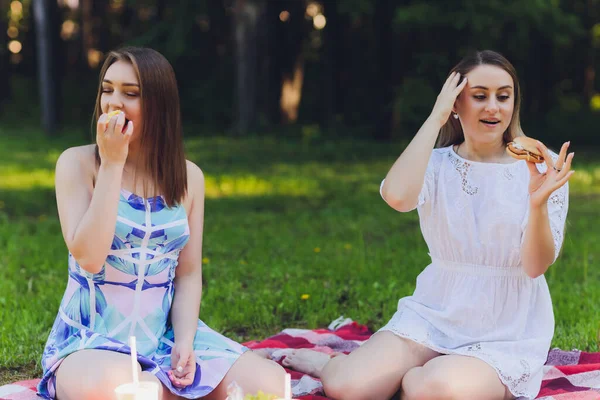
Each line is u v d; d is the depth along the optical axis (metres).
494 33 16.27
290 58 22.06
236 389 2.57
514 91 3.33
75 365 2.90
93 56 25.81
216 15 20.84
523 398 3.18
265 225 8.28
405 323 3.33
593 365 3.63
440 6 15.99
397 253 6.69
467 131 3.33
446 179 3.32
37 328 4.38
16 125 22.47
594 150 17.95
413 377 3.10
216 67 21.67
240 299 5.09
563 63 26.02
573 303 5.01
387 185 3.21
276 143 17.28
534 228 3.07
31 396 3.27
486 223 3.23
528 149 3.03
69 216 3.03
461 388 2.98
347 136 19.11
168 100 3.12
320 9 22.34
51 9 19.89
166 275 3.19
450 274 3.33
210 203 9.84
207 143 16.95
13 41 27.33
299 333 4.38
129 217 3.08
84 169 3.13
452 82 3.27
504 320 3.28
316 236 7.62
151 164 3.14
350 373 3.19
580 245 7.00
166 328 3.25
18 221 8.41
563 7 20.30
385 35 18.88
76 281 3.12
